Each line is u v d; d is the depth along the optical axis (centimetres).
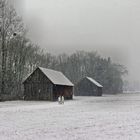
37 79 5619
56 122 1805
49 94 5497
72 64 13200
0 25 5606
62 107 3319
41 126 1622
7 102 4703
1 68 5759
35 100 5534
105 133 1362
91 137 1262
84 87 9656
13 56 6525
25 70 7675
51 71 6234
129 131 1408
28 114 2366
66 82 6372
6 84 5900
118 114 2312
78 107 3303
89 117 2105
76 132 1403
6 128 1547
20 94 6122
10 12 5797
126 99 5744
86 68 13275
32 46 8388
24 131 1441
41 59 9462
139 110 2728
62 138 1246
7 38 5872
